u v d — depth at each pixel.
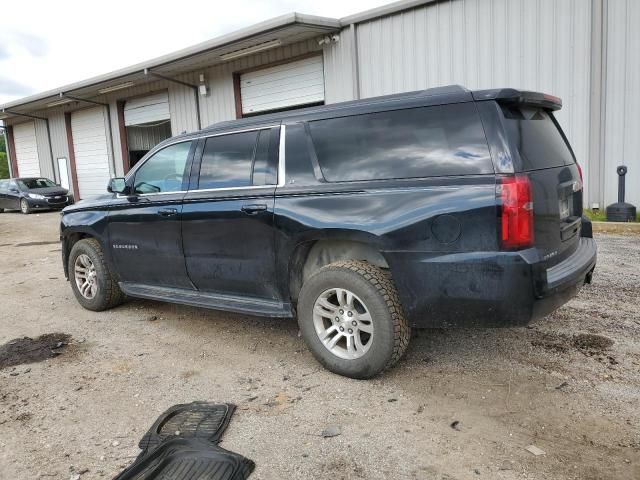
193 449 2.91
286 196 3.94
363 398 3.46
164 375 4.00
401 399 3.43
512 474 2.62
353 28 12.72
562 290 3.33
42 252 10.31
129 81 18.22
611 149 9.76
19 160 27.62
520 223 3.09
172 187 4.82
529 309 3.14
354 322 3.68
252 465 2.77
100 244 5.54
